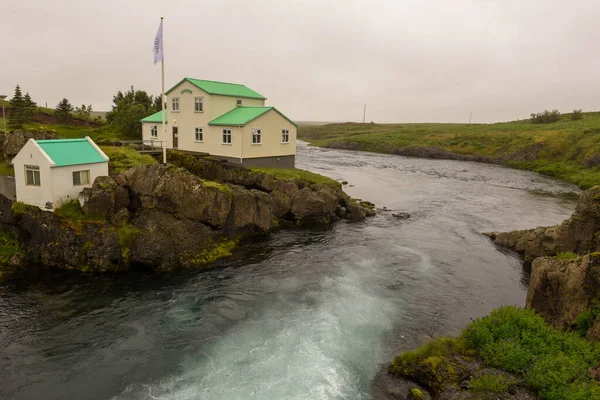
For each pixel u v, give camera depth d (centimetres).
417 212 4494
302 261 2864
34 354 1756
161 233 2744
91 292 2327
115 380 1595
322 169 7656
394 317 2102
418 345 1850
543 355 1559
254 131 4634
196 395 1498
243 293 2341
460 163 9712
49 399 1495
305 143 16350
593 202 2692
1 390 1534
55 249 2616
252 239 3297
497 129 12950
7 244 2739
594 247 2683
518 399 1392
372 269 2762
